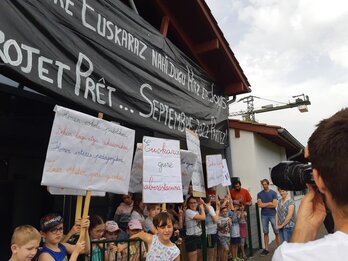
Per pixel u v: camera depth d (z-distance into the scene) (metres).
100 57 3.98
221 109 8.29
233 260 7.12
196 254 5.52
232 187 9.00
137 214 4.78
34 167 5.11
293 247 1.09
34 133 5.02
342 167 1.02
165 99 5.51
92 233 3.71
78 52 3.59
